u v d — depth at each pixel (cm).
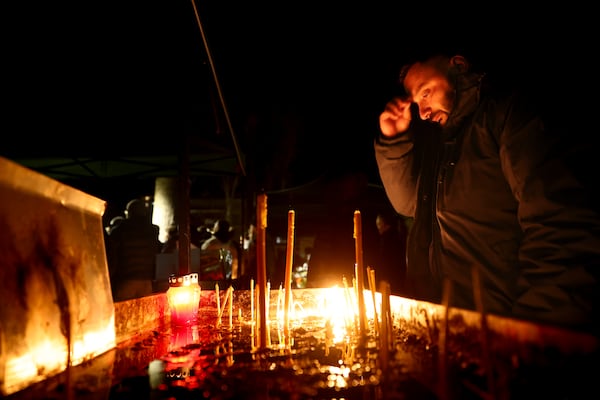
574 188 131
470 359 72
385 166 258
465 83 189
